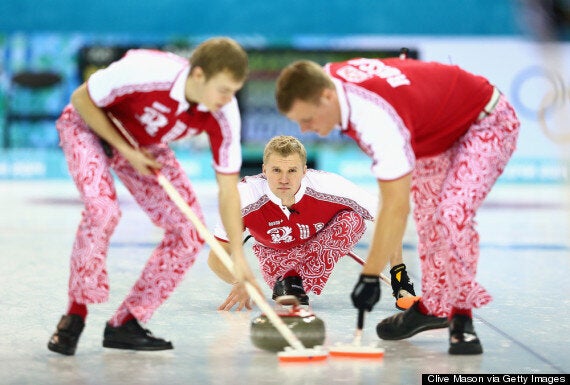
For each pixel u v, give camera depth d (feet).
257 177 36.35
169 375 25.94
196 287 41.73
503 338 31.42
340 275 46.57
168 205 28.63
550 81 103.14
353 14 107.04
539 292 41.19
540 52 102.37
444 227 28.27
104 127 27.53
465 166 28.58
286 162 34.73
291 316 29.12
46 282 42.42
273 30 107.34
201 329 32.50
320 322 29.14
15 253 52.44
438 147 29.17
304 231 36.73
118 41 105.29
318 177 36.09
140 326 29.01
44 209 78.59
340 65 28.25
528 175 105.09
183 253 28.63
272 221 36.35
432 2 105.81
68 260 49.88
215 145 27.96
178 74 26.53
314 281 37.81
